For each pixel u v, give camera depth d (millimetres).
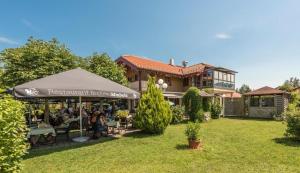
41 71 18781
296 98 26234
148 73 29250
